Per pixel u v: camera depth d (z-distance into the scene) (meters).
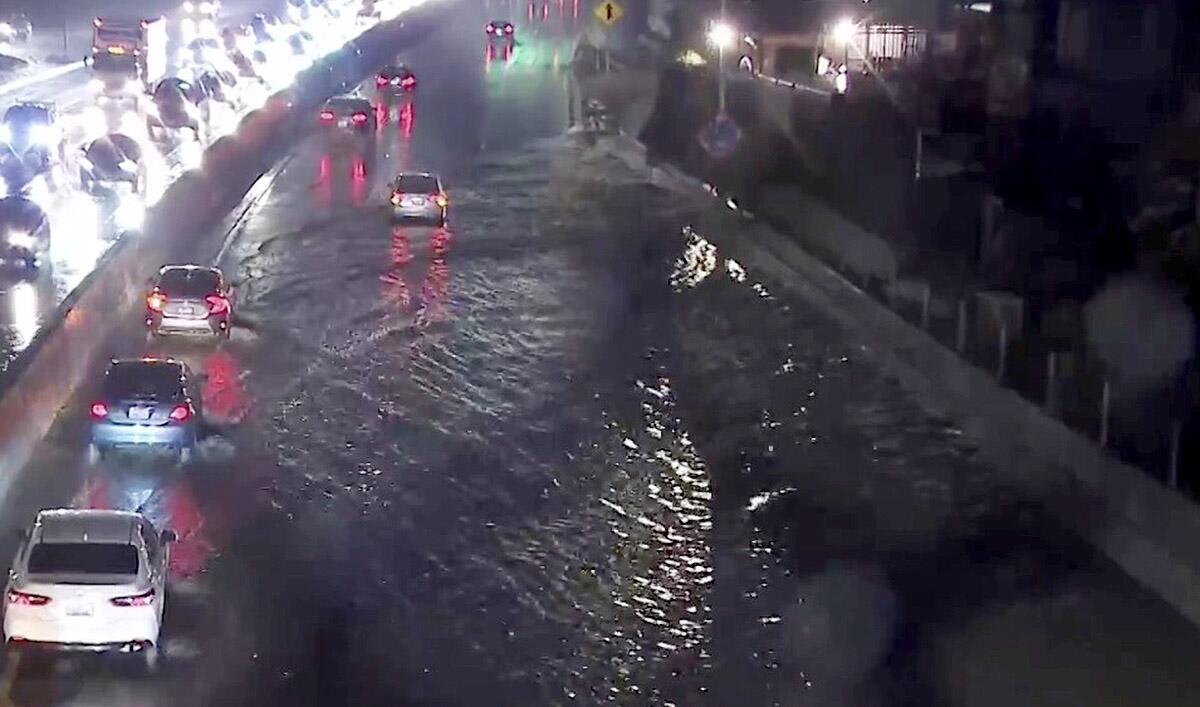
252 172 54.84
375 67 89.94
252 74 78.19
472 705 16.31
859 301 35.19
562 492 23.81
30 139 48.94
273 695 16.33
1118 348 28.73
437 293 38.22
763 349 33.03
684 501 23.53
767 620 18.97
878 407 28.69
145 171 50.25
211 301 32.28
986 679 17.19
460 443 26.23
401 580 20.00
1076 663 17.62
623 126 68.06
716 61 63.84
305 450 25.50
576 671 17.31
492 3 127.19
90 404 27.08
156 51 70.00
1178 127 40.84
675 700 16.62
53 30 93.88
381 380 30.19
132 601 16.73
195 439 25.08
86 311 30.44
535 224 47.72
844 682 17.12
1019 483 24.38
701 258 43.19
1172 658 17.78
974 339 30.53
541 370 31.19
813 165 50.19
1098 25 45.75
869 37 59.53
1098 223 37.31
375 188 53.53
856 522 22.66
